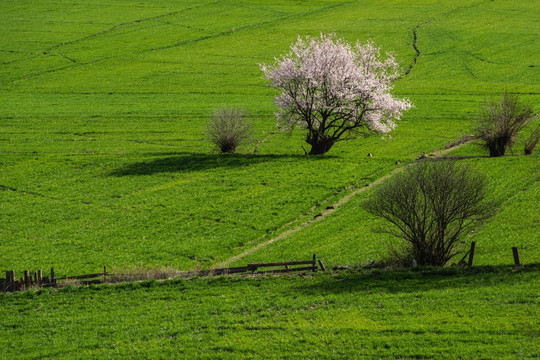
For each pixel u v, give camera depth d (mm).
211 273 66875
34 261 81125
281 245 83062
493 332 46688
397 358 44656
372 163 120562
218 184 111438
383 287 58500
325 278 63125
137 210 100062
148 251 83875
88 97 186750
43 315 57438
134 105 177125
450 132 146250
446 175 66438
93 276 69438
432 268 62781
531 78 190625
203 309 56688
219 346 48594
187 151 136125
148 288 63188
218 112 135000
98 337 52031
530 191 94125
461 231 71438
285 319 52906
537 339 44812
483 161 113938
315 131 127812
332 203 100188
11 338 52781
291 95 126688
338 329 49719
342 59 125812
